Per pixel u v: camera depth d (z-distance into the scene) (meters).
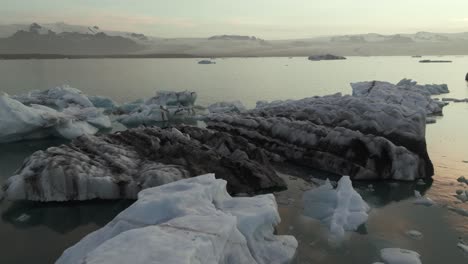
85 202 13.66
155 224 9.00
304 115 21.61
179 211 9.17
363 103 20.14
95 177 13.80
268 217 10.14
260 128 21.38
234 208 10.40
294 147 18.92
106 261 6.65
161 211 9.34
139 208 9.38
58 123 23.56
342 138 17.42
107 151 16.55
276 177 15.59
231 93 50.00
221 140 18.66
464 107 35.91
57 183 13.59
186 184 10.73
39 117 22.86
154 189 10.73
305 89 54.66
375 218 12.50
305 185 15.59
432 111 31.59
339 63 160.00
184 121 30.34
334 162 17.08
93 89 55.34
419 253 10.38
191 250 7.00
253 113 24.56
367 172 16.17
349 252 10.39
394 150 16.28
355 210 12.42
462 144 21.77
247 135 21.38
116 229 9.03
